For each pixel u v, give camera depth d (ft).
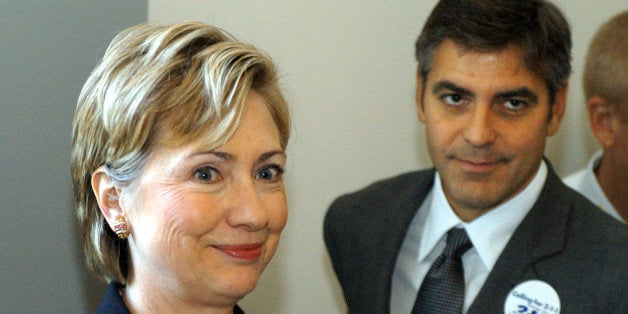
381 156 7.34
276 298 6.98
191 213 3.14
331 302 7.28
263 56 3.35
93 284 5.71
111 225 3.36
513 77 4.38
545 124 4.62
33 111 5.26
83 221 3.52
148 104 3.10
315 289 7.18
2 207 5.22
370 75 7.14
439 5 4.65
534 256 4.55
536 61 4.40
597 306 4.33
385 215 5.46
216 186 3.20
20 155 5.24
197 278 3.23
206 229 3.17
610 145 6.19
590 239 4.55
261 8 6.45
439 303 4.90
